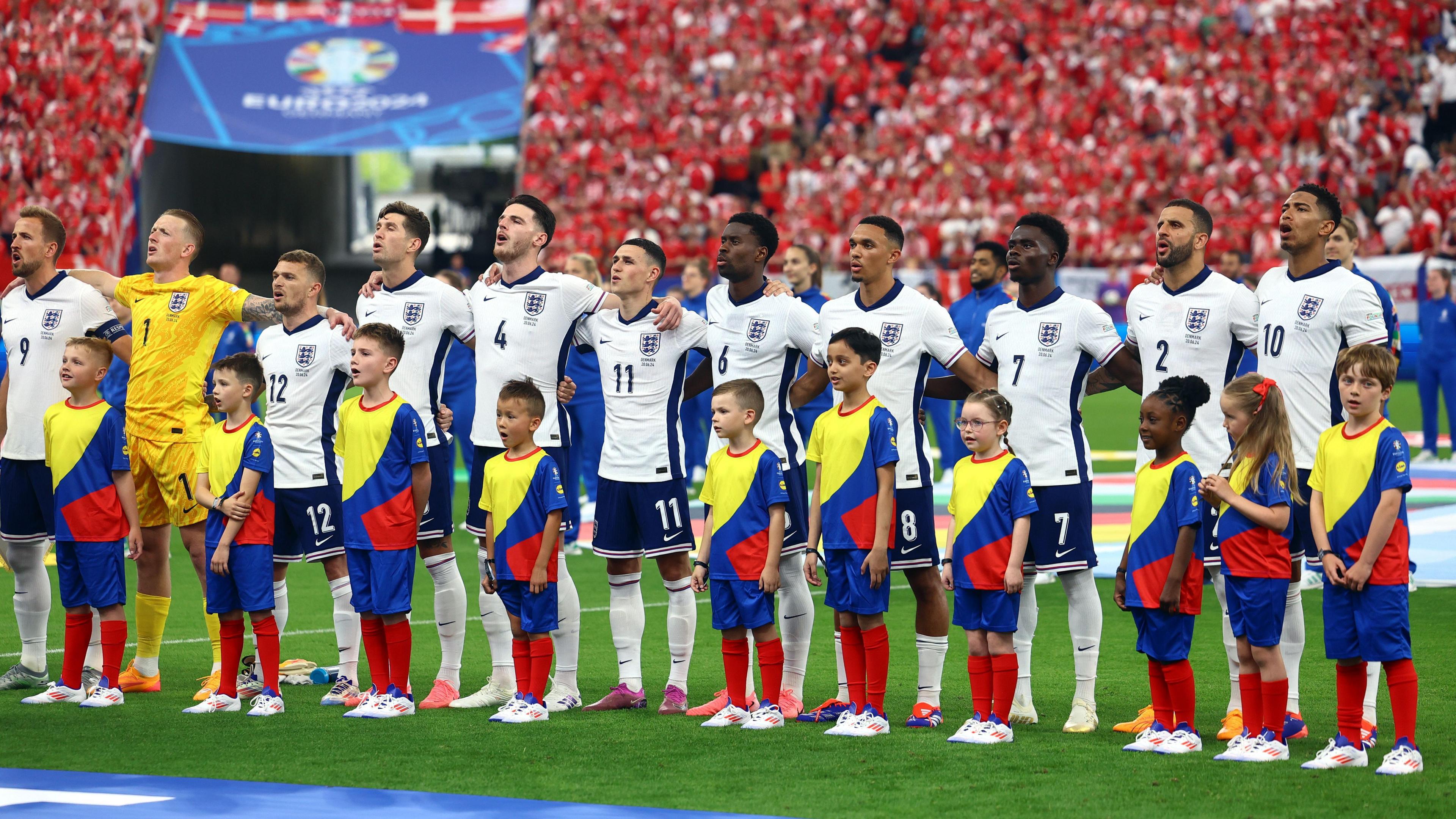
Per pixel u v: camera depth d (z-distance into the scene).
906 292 21.39
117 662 21.94
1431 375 52.75
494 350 22.52
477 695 21.95
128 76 94.06
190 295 23.14
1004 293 31.77
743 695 20.61
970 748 18.81
